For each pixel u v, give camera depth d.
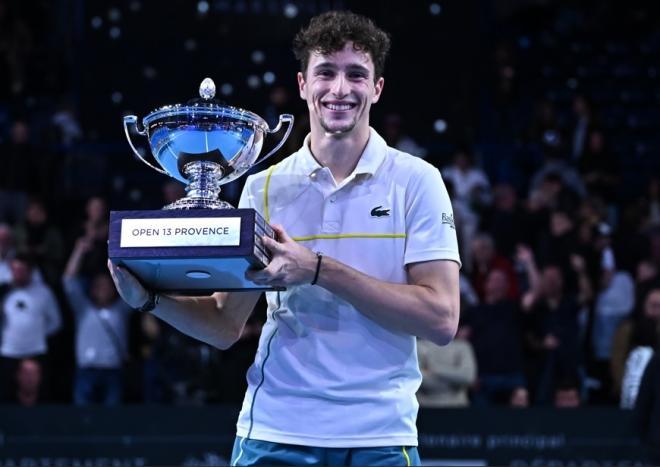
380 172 2.82
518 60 14.69
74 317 8.70
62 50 14.21
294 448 2.70
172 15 14.78
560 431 7.23
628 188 13.40
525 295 8.78
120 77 14.50
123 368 8.31
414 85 14.84
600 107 14.65
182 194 10.00
